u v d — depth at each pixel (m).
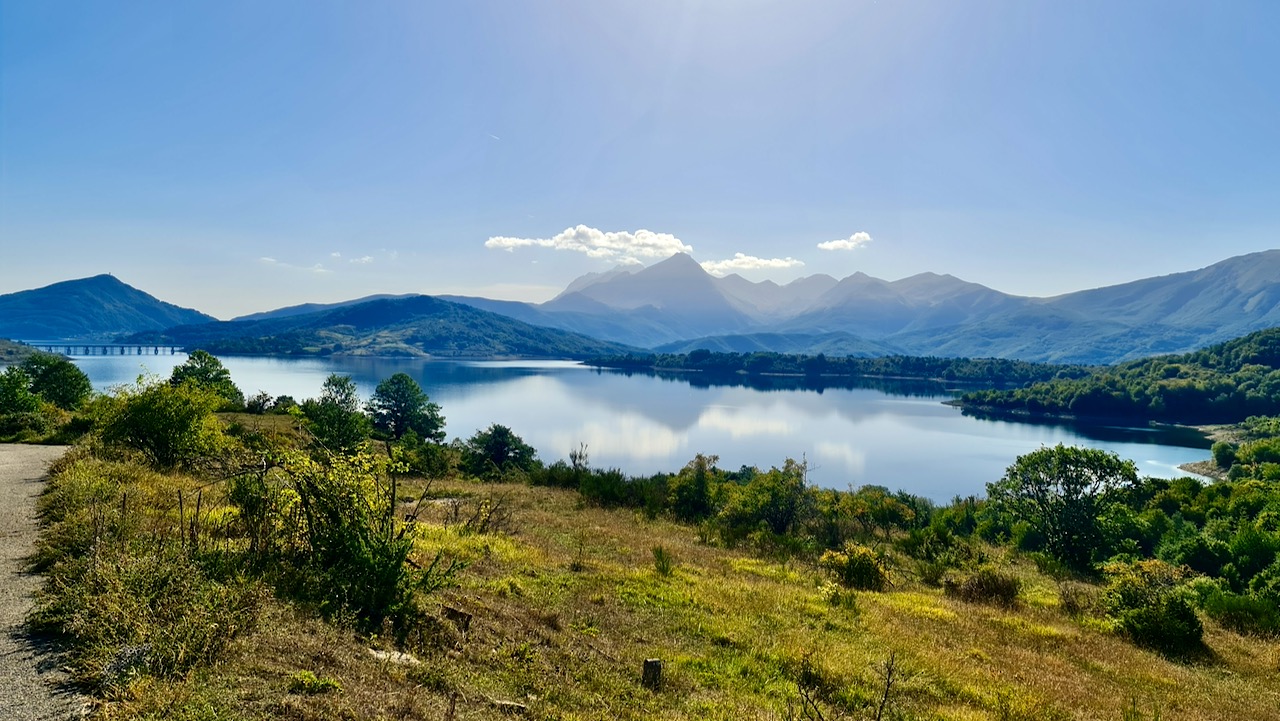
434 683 6.93
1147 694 11.70
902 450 115.75
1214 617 19.36
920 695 10.04
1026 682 11.30
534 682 7.91
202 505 12.33
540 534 19.84
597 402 187.38
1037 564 25.66
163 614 6.35
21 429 31.23
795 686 9.52
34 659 5.80
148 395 19.41
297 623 7.18
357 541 8.80
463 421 140.25
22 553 9.17
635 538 21.42
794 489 29.62
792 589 16.19
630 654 9.90
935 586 20.02
